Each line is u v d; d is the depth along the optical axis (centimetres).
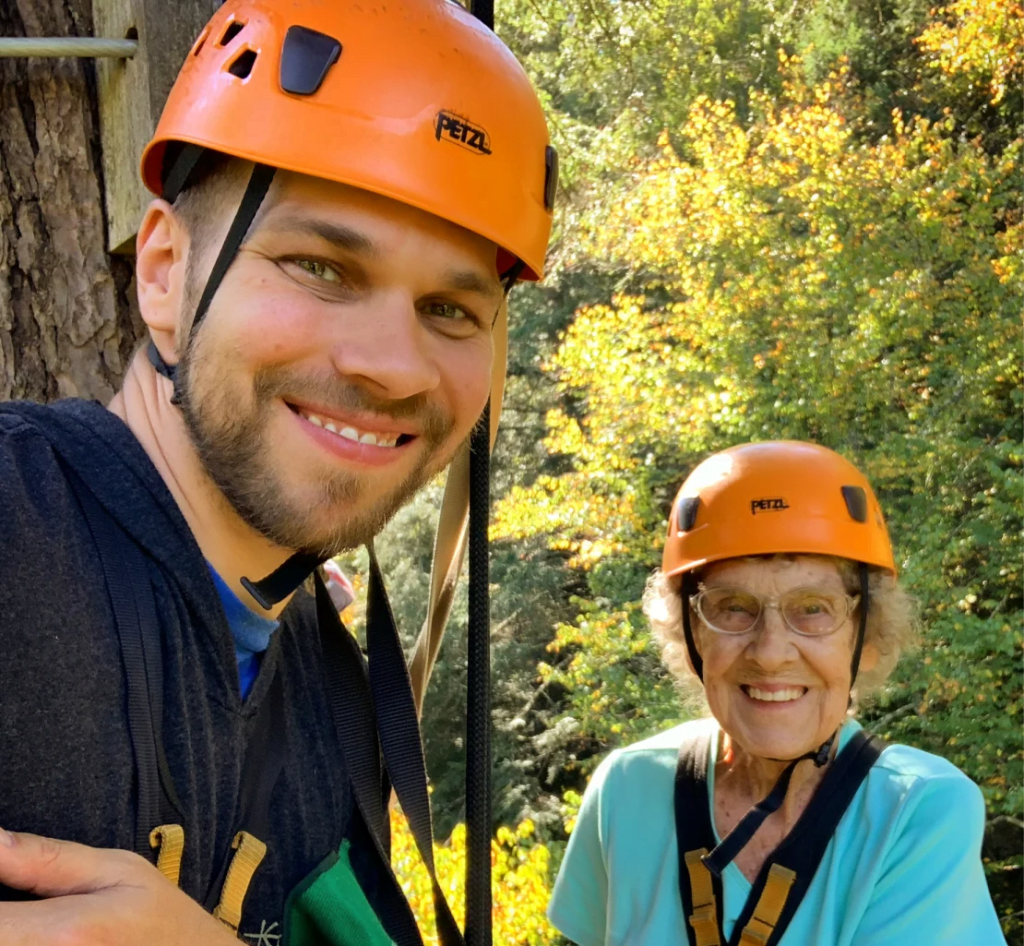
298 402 89
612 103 1312
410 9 93
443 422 97
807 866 167
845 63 1175
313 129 87
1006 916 891
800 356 870
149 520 87
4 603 75
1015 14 955
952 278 962
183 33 137
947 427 867
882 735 855
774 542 176
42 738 74
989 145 1087
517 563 1345
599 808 196
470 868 112
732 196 929
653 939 177
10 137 144
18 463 82
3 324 143
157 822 81
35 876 67
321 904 104
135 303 151
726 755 187
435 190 89
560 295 1443
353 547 97
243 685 102
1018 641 780
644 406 904
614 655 916
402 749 112
